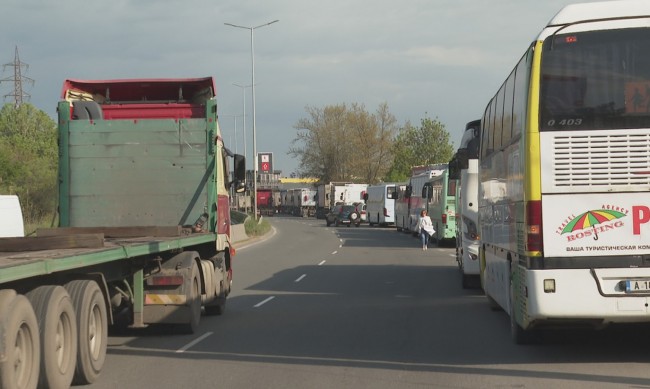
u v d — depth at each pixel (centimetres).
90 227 1388
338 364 1073
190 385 949
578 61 1002
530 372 996
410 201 5634
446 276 2548
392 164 10694
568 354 1119
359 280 2439
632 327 1352
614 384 917
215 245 1558
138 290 1241
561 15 1010
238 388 930
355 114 11600
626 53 995
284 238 5456
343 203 9119
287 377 990
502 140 1272
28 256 836
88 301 932
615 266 981
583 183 991
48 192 4453
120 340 1305
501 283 1332
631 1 1001
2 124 8244
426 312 1639
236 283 2389
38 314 820
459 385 928
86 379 928
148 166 1530
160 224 1529
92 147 1531
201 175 1529
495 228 1412
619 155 988
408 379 967
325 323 1492
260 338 1317
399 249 4047
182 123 1528
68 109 1544
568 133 996
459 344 1227
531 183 1000
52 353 824
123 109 1602
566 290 983
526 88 1016
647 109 988
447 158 9781
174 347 1231
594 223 986
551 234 993
